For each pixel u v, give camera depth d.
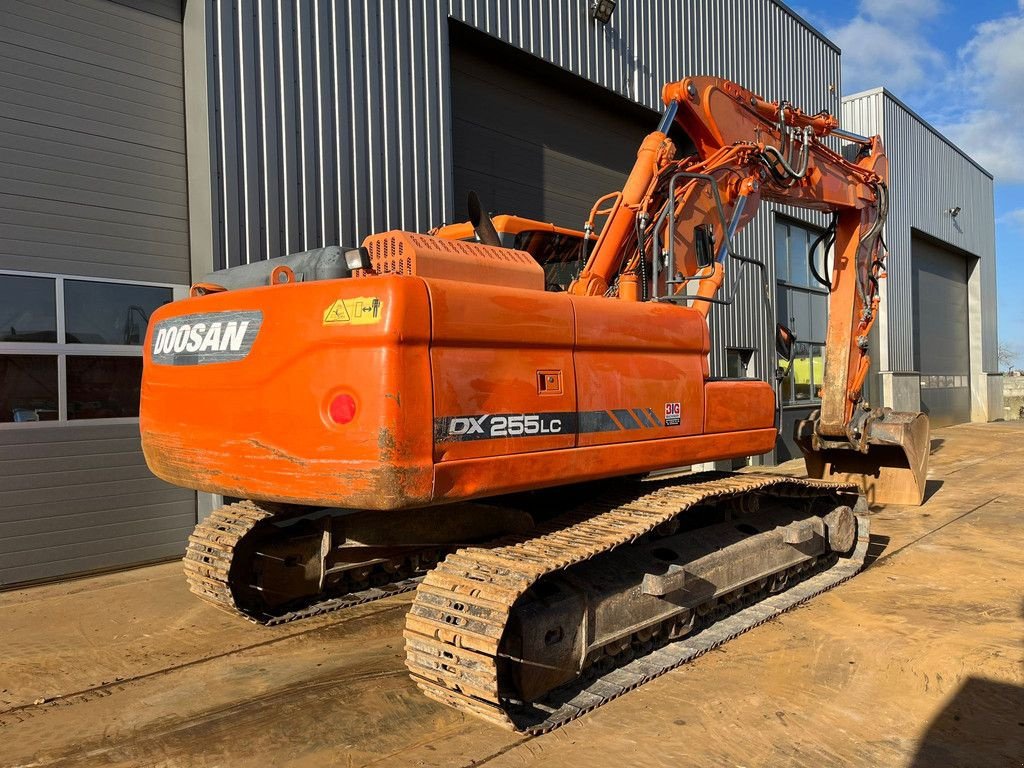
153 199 6.84
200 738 3.45
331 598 5.37
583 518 4.25
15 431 6.02
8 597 5.72
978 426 22.53
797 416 14.41
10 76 6.05
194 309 4.04
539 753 3.26
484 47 9.26
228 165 6.81
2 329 6.00
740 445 4.99
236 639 4.72
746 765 3.16
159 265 6.87
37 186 6.19
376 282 3.23
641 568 4.18
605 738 3.39
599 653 3.91
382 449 3.14
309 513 5.39
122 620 5.13
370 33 7.82
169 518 6.83
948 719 3.57
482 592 3.33
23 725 3.60
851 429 7.80
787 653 4.39
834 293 7.85
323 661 4.36
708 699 3.79
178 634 4.84
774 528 5.32
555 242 5.54
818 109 15.30
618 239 5.25
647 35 11.25
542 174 10.20
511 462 3.56
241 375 3.66
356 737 3.43
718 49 12.62
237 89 6.89
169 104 6.96
